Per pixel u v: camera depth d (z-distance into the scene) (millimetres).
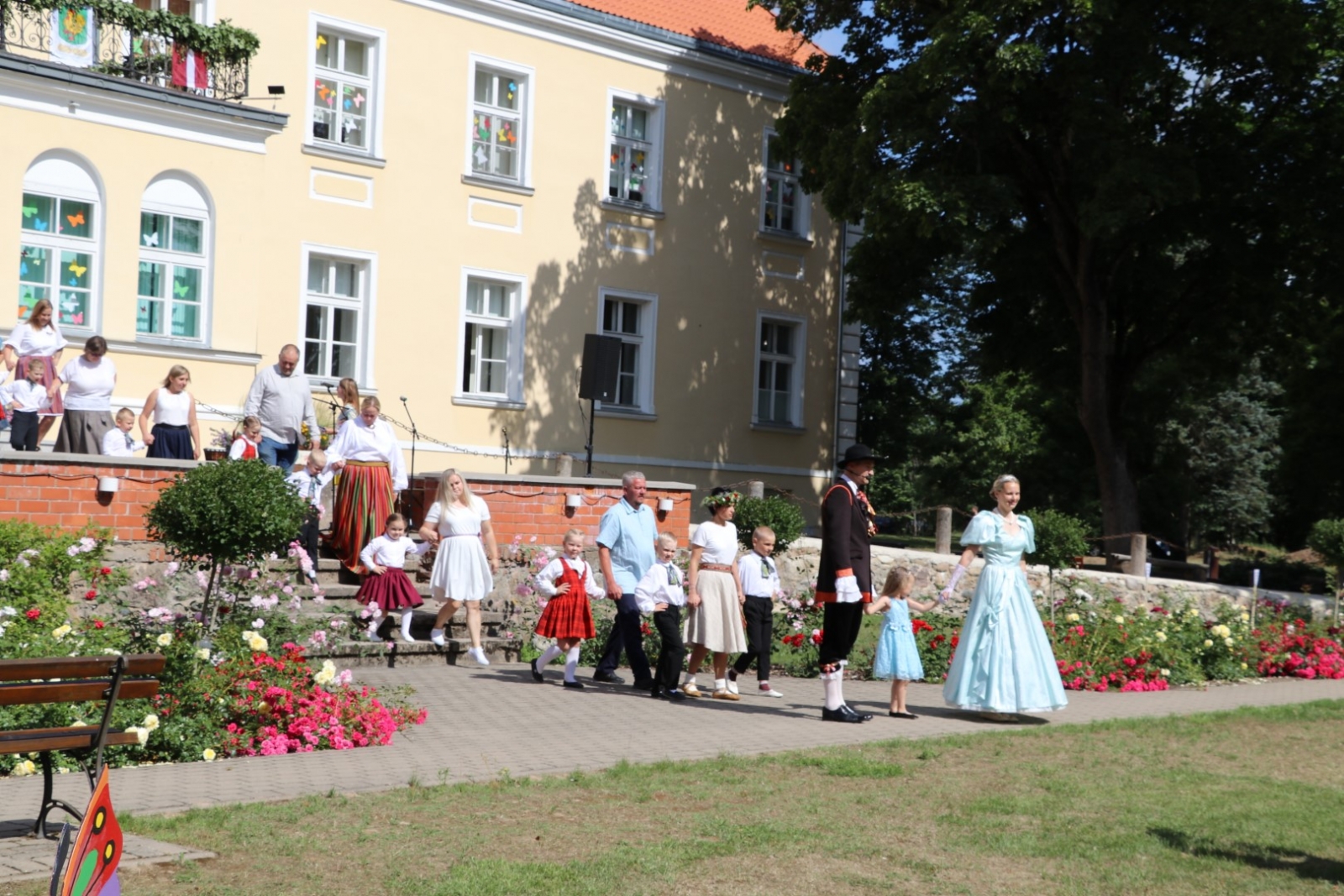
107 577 11227
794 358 29031
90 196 18203
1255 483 38562
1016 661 11281
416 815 6930
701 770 8484
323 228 22203
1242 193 24781
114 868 4996
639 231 26234
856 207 23859
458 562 13109
